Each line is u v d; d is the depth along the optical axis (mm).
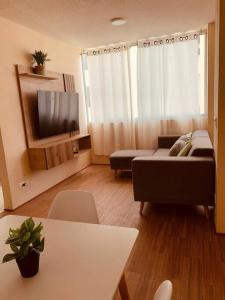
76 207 1654
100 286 906
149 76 4723
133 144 5086
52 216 1635
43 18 3307
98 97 5176
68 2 2871
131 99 4949
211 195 2613
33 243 955
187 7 3225
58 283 936
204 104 4574
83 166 5266
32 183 3707
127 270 1975
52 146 3701
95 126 5301
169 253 2164
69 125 4520
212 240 2314
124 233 1267
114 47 4844
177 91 4641
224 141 2205
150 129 4898
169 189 2738
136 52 4758
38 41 3879
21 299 871
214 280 1815
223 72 2113
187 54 4461
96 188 4008
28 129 3600
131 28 3979
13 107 3359
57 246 1177
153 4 3074
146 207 3143
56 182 4305
